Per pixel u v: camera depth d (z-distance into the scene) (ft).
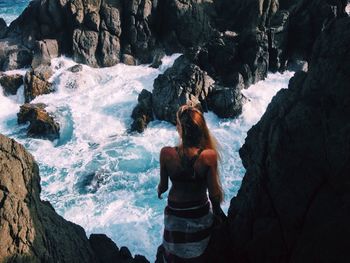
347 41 16.99
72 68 79.00
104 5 83.05
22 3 121.08
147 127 66.49
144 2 82.38
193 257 16.99
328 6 74.64
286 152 18.19
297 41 78.48
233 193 50.21
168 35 84.43
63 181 54.65
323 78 17.58
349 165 16.29
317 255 17.01
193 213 16.69
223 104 66.85
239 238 20.18
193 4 82.99
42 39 84.43
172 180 16.76
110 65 82.74
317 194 17.38
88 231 45.65
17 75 77.87
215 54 74.95
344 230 16.28
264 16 79.15
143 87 76.43
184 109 16.63
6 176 19.72
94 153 60.85
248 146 24.79
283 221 18.52
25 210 19.67
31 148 62.54
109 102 72.23
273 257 18.95
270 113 20.97
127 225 46.03
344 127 16.47
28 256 18.86
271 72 77.30
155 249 42.24
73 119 67.72
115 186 53.47
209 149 16.43
